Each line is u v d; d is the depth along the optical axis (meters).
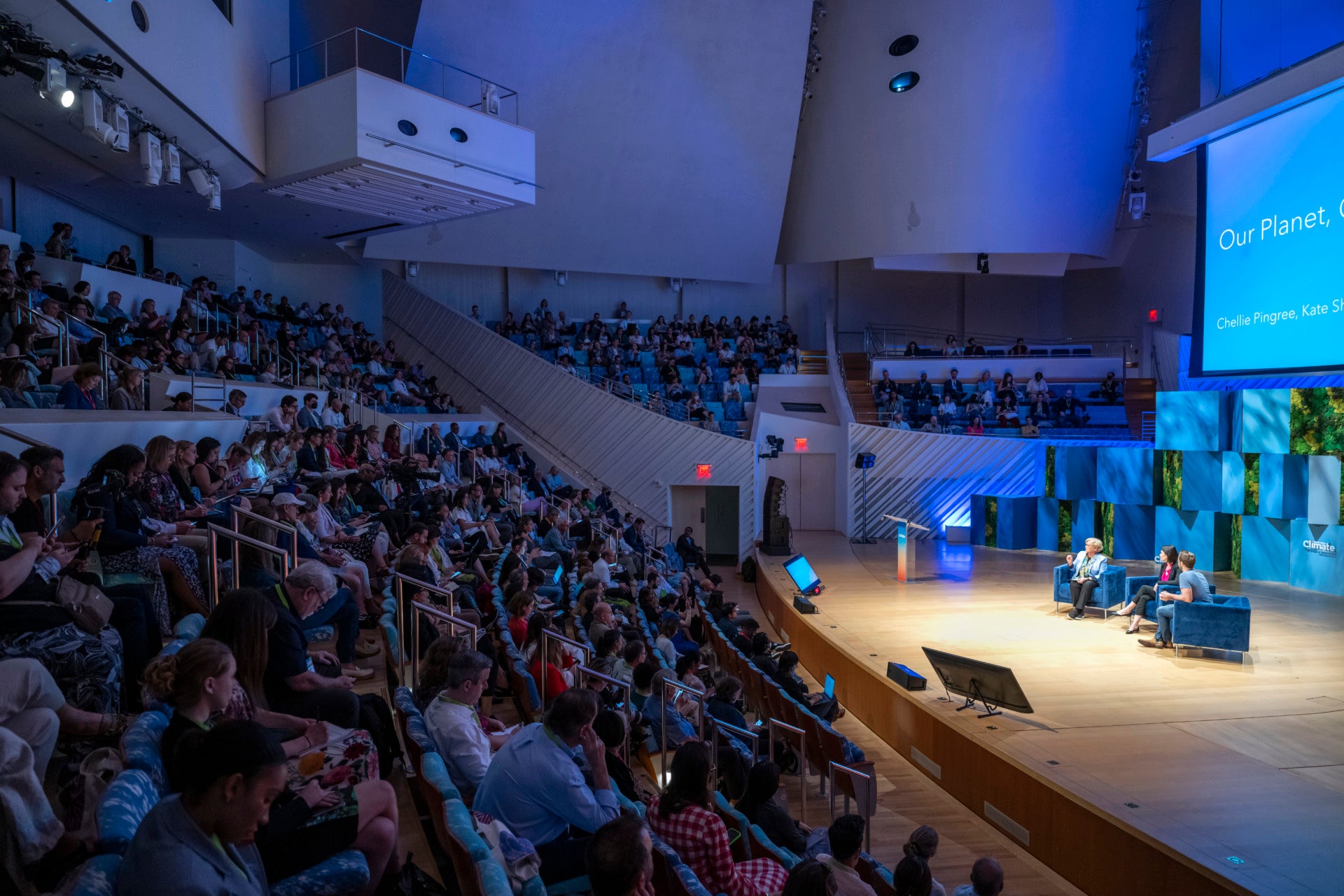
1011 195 20.06
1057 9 18.44
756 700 8.98
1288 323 11.02
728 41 18.19
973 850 6.73
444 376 20.83
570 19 16.56
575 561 11.36
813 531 20.56
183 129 10.14
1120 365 21.16
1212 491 13.88
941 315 24.94
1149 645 10.02
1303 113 10.74
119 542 4.22
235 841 2.02
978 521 18.08
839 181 21.22
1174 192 20.20
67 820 2.61
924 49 19.31
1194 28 18.27
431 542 7.12
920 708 8.29
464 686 3.92
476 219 19.06
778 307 24.58
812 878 2.94
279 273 19.72
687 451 18.78
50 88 7.71
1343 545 12.12
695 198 20.36
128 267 12.55
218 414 8.47
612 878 2.42
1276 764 6.71
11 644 3.08
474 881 2.61
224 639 3.16
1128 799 6.11
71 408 6.92
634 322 22.59
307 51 12.38
